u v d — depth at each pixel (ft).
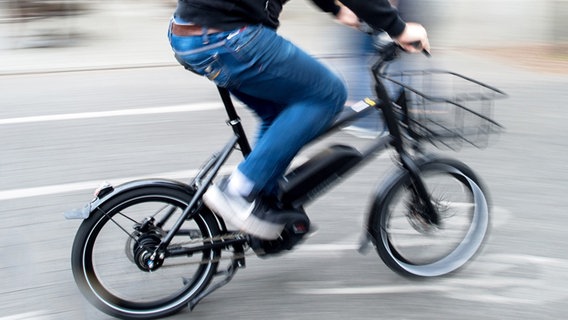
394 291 10.32
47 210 12.94
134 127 17.40
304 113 8.43
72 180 14.29
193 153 15.75
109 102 19.56
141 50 26.81
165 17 33.91
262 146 8.56
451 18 33.06
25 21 28.99
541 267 11.04
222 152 9.23
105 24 31.71
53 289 10.41
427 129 9.13
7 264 11.07
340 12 9.47
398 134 9.50
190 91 20.76
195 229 9.43
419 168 9.75
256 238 9.27
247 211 8.74
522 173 14.74
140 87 21.22
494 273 10.84
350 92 15.65
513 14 34.45
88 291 9.21
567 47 27.81
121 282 9.55
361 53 15.34
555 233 12.16
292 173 9.14
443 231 10.71
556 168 15.05
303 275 10.73
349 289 10.36
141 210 9.45
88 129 17.24
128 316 9.47
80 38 28.66
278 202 9.17
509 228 12.30
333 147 9.33
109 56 25.68
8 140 16.43
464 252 10.82
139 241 9.08
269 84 8.19
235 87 8.34
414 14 17.02
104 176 14.51
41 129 17.22
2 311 9.84
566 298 10.19
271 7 8.09
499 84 21.88
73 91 20.75
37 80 22.08
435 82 17.10
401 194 9.98
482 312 9.80
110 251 9.35
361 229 12.29
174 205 9.25
